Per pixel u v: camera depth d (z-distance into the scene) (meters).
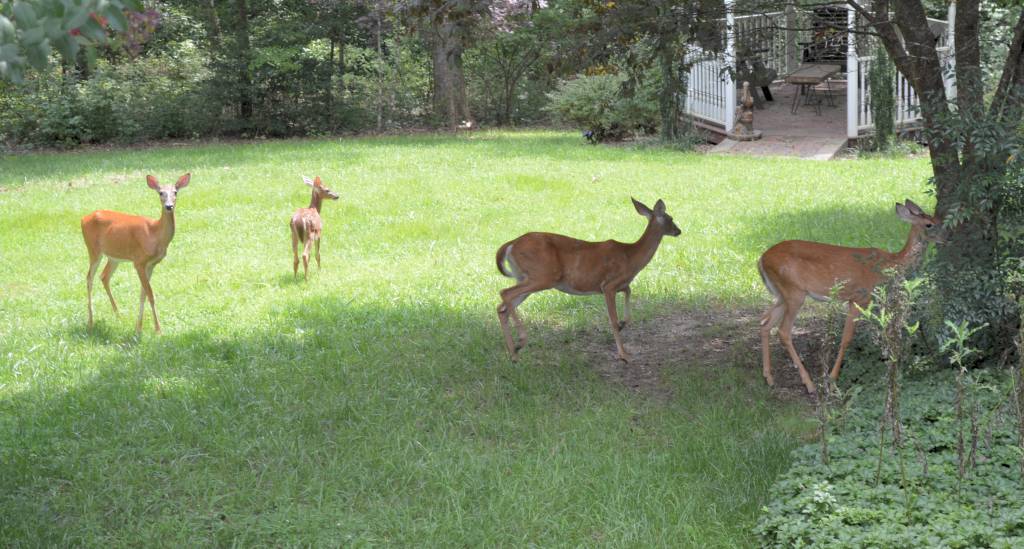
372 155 21.16
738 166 18.62
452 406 7.46
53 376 8.08
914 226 7.55
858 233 12.29
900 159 19.42
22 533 5.51
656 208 8.31
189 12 29.08
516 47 29.36
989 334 7.36
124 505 5.88
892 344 5.39
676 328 9.45
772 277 7.82
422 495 6.02
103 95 27.05
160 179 18.56
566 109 23.95
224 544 5.50
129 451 6.61
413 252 12.52
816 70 23.11
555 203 15.17
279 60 27.33
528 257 8.30
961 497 5.18
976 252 7.35
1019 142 6.99
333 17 28.42
